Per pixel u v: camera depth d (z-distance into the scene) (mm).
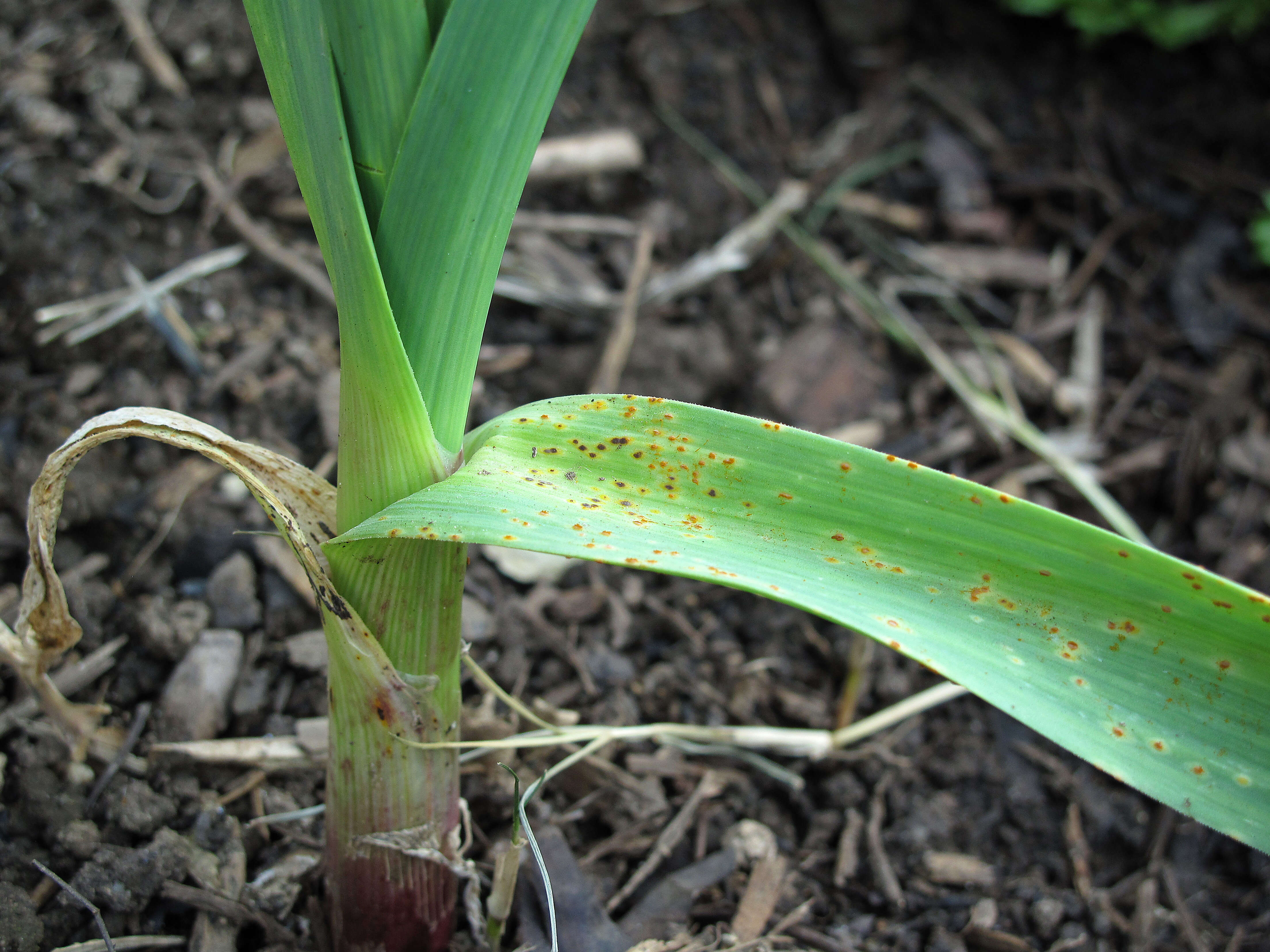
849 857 197
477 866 182
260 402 229
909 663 227
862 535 132
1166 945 193
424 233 125
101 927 159
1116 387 282
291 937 169
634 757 202
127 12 265
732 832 197
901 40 334
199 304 238
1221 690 127
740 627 229
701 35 324
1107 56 337
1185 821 209
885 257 302
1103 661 128
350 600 137
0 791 175
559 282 269
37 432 212
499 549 222
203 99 264
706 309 279
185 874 170
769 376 272
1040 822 208
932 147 321
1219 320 294
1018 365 283
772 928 186
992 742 218
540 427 136
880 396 277
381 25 120
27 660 160
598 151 286
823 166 314
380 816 150
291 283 249
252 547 209
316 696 197
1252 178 319
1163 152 325
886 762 211
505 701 195
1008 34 339
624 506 131
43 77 250
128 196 243
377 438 130
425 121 121
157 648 194
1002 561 131
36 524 145
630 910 183
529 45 119
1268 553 248
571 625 220
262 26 117
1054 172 320
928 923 191
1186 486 262
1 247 228
